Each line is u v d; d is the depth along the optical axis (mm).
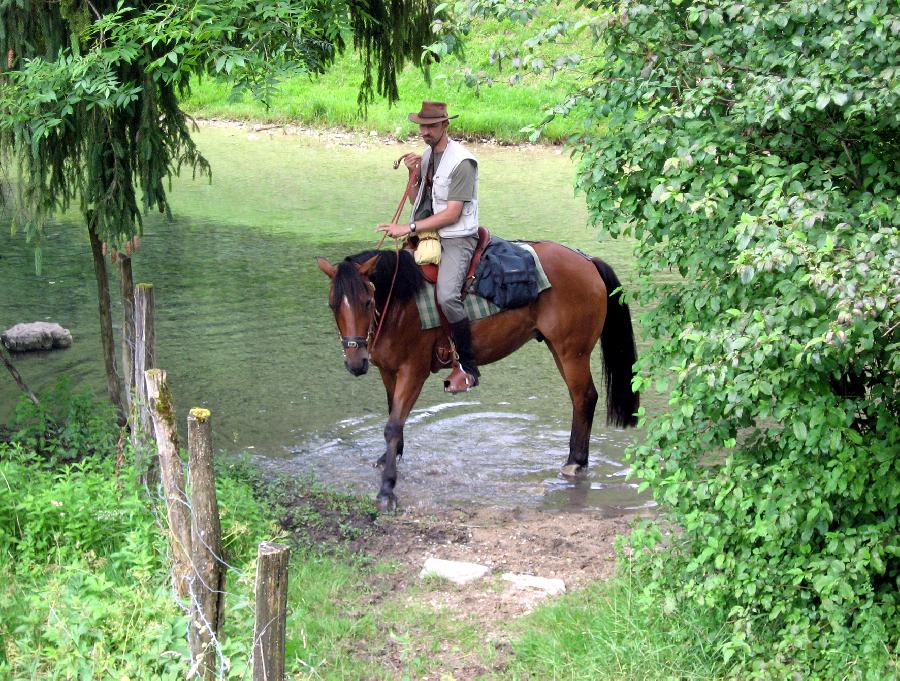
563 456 8352
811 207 4277
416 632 5141
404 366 7281
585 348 7883
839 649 4359
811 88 4141
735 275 4602
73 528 5305
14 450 6824
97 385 9508
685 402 4684
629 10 4609
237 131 27547
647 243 5047
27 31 6469
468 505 7328
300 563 5836
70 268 14305
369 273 6898
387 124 26844
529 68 5062
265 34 6340
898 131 4723
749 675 4438
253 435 8531
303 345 10984
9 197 7062
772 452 4852
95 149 6605
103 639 4211
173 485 4289
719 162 4723
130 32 6047
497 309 7457
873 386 4664
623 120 4922
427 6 8758
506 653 4934
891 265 3846
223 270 14211
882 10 4117
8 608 4605
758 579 4590
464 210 7133
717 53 4703
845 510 4691
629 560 5535
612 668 4672
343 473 7832
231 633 4309
